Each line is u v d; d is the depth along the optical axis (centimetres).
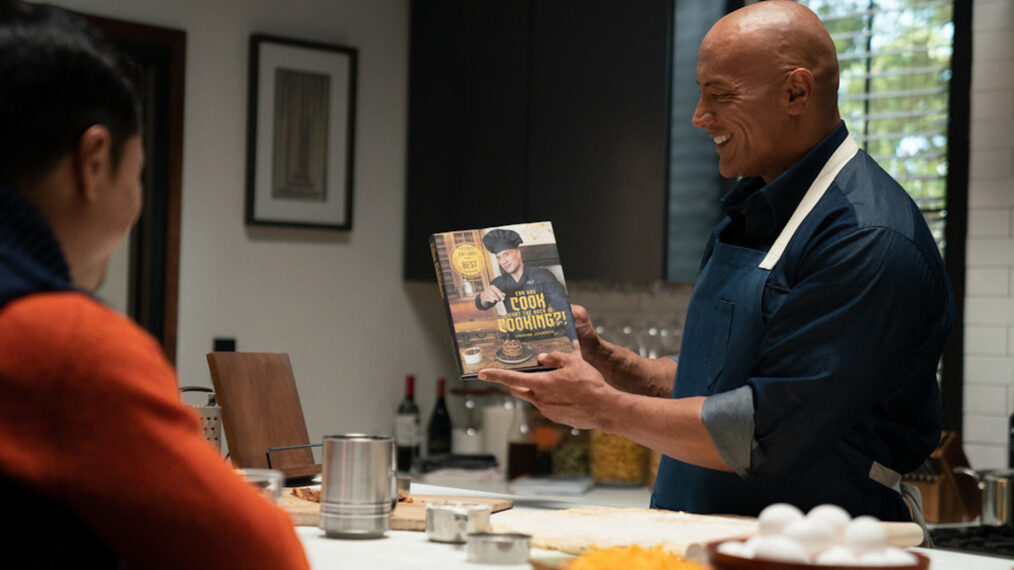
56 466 84
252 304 387
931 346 166
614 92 358
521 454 369
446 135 409
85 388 85
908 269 158
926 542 172
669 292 391
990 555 252
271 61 388
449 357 438
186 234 373
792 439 154
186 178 373
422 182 416
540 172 379
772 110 173
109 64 95
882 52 346
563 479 362
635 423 160
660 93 345
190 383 373
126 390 86
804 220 167
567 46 371
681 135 349
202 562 91
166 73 370
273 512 97
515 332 167
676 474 177
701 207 355
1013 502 281
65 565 87
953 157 328
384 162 418
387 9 418
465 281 167
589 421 163
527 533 134
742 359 170
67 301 88
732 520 146
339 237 406
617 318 405
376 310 415
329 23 404
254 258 387
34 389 84
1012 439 299
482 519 134
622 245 355
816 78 172
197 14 376
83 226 95
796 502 163
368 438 138
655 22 347
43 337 85
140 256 368
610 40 359
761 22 175
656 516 149
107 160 95
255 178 385
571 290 420
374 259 415
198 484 90
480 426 416
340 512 136
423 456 420
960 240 326
